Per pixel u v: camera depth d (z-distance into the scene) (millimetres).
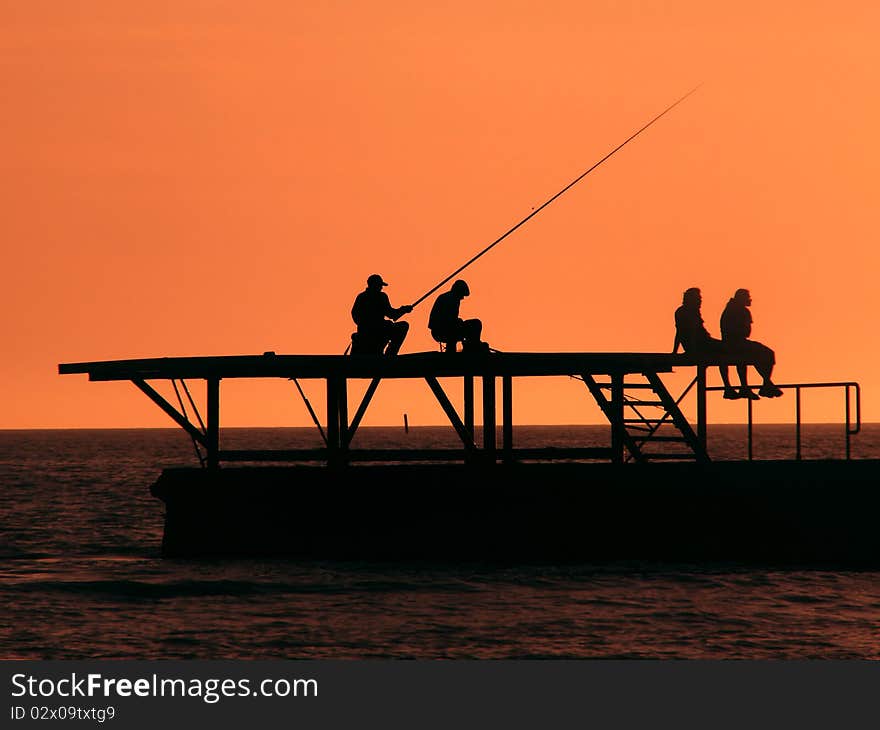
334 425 84500
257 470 83875
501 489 82375
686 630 64875
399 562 82375
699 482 82375
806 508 82500
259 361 83125
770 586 75438
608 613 68500
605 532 82250
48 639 64000
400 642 62719
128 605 72000
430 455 84062
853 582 76750
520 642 62656
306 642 62844
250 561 83125
